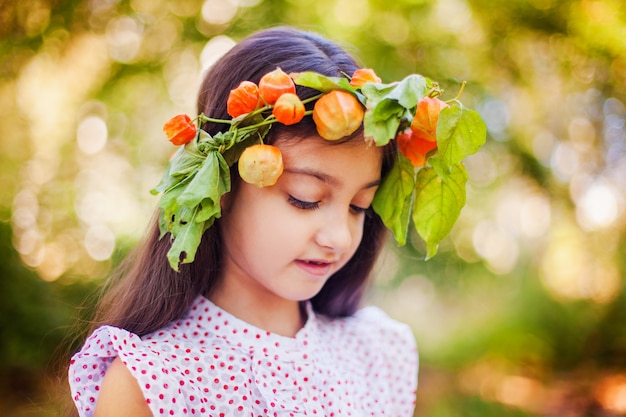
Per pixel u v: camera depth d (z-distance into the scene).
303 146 1.04
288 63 1.14
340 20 3.95
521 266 5.17
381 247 1.44
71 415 1.33
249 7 3.85
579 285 5.01
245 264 1.13
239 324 1.19
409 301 4.65
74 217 4.04
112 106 4.03
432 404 4.16
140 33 3.92
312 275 1.11
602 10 4.20
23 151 4.08
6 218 3.87
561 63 4.37
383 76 3.85
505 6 4.13
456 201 1.14
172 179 1.02
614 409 4.17
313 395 1.19
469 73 4.13
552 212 4.79
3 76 3.87
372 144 1.08
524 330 4.99
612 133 4.58
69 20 3.81
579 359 4.86
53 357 1.54
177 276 1.18
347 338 1.43
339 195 1.07
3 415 3.23
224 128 1.15
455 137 1.01
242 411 1.10
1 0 3.70
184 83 3.98
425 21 3.96
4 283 3.65
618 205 4.74
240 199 1.10
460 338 5.03
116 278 1.37
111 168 4.06
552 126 4.57
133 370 1.03
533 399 4.39
